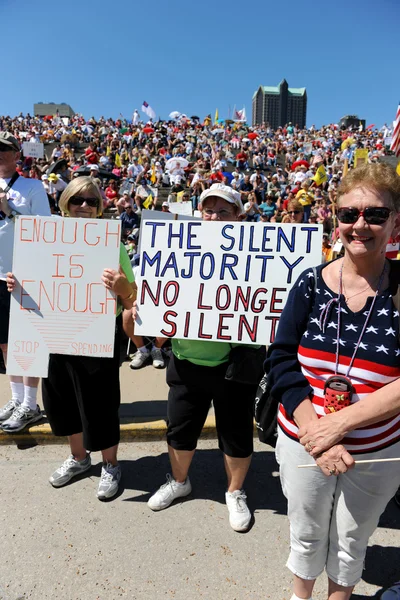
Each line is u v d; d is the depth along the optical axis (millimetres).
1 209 3148
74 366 2553
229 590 2156
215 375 2441
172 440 2660
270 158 26656
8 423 3328
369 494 1637
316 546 1806
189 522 2611
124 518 2633
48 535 2484
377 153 24266
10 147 3084
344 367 1573
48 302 2494
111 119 35938
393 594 2045
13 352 2543
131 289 2486
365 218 1487
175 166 19500
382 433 1586
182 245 2375
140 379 4289
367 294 1578
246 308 2316
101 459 3211
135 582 2195
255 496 2871
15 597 2105
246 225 2301
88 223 2420
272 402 2307
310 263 2254
